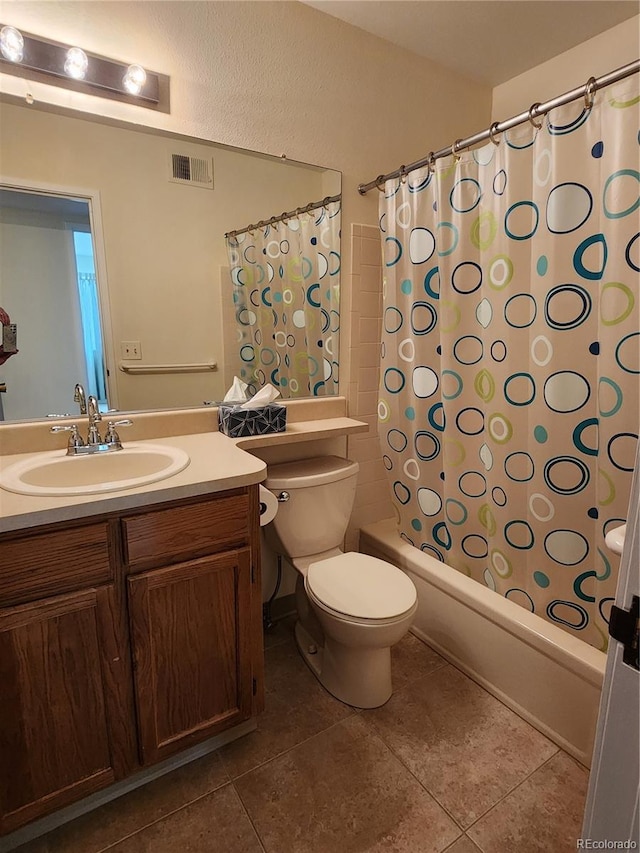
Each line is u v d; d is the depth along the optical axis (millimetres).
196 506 1186
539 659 1464
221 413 1675
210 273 1688
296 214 1833
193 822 1202
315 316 1955
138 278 1559
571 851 1135
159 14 1457
